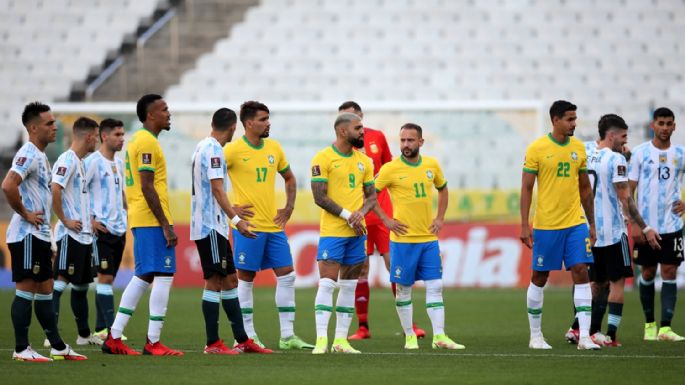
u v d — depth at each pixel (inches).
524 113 3093.0
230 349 1382.9
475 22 3961.6
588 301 1418.6
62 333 1736.0
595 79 3782.0
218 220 1355.8
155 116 1326.3
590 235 1430.9
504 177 3088.1
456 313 2140.7
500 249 2891.2
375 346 1504.7
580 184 1429.6
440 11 3991.1
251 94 3754.9
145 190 1304.1
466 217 2965.1
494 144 3097.9
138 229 1333.7
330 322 1961.1
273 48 3905.0
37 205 1266.0
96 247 1610.5
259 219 1427.2
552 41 3887.8
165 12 4065.0
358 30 3937.0
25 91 3818.9
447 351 1406.3
